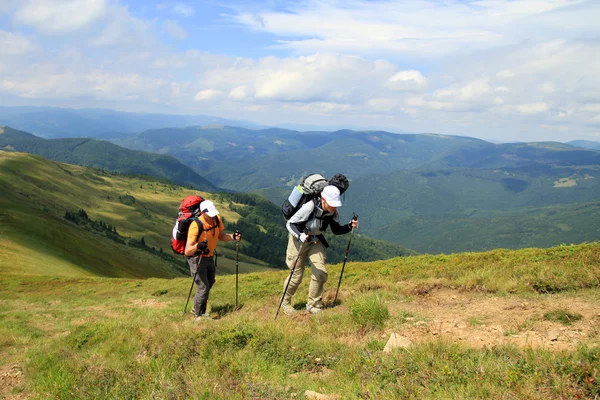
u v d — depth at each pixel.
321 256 9.46
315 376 5.79
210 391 5.08
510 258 14.23
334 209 8.95
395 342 6.35
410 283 12.22
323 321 8.44
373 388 4.75
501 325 7.04
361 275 16.17
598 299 7.96
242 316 9.76
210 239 10.56
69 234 116.44
